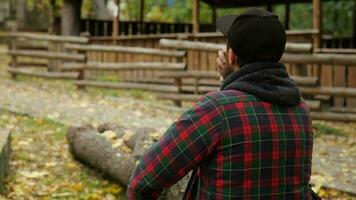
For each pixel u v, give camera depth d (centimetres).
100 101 1006
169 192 398
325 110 881
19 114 840
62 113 870
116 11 1320
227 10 2047
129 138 534
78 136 592
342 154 661
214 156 188
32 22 2670
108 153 529
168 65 1008
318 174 557
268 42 191
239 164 185
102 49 1141
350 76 942
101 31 1519
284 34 195
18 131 731
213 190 188
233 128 186
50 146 664
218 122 186
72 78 1173
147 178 193
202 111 188
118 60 1287
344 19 1922
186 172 190
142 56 1250
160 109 966
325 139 749
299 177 195
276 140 188
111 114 892
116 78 1234
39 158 609
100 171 560
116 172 509
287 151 190
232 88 194
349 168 591
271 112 191
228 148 185
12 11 2733
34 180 532
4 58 1789
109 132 565
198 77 975
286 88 194
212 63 1080
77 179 546
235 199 185
